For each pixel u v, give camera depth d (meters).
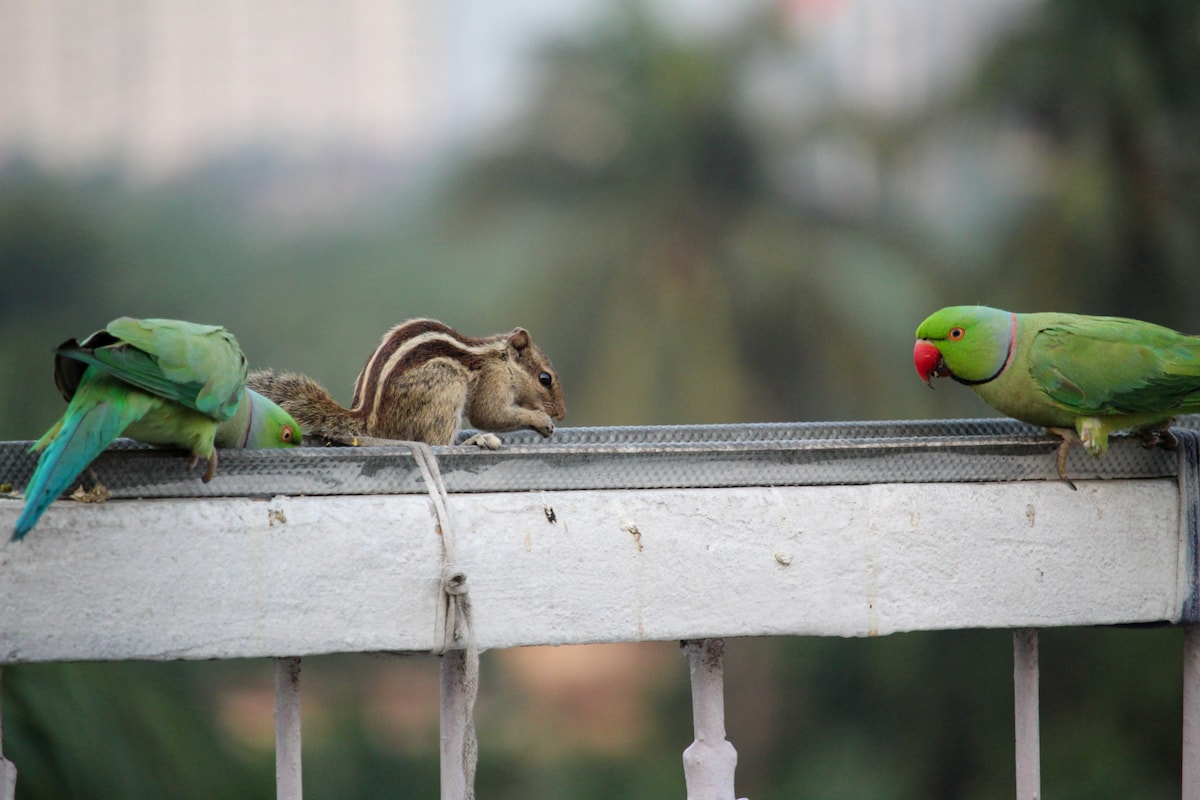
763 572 3.51
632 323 17.91
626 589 3.42
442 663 3.47
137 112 29.47
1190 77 15.01
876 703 15.93
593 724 18.78
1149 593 3.82
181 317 22.62
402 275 22.48
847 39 19.17
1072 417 4.37
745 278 17.94
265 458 3.29
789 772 15.92
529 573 3.37
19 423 8.57
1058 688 14.04
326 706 16.72
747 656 16.59
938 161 17.78
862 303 17.52
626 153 18.80
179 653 3.17
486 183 19.81
